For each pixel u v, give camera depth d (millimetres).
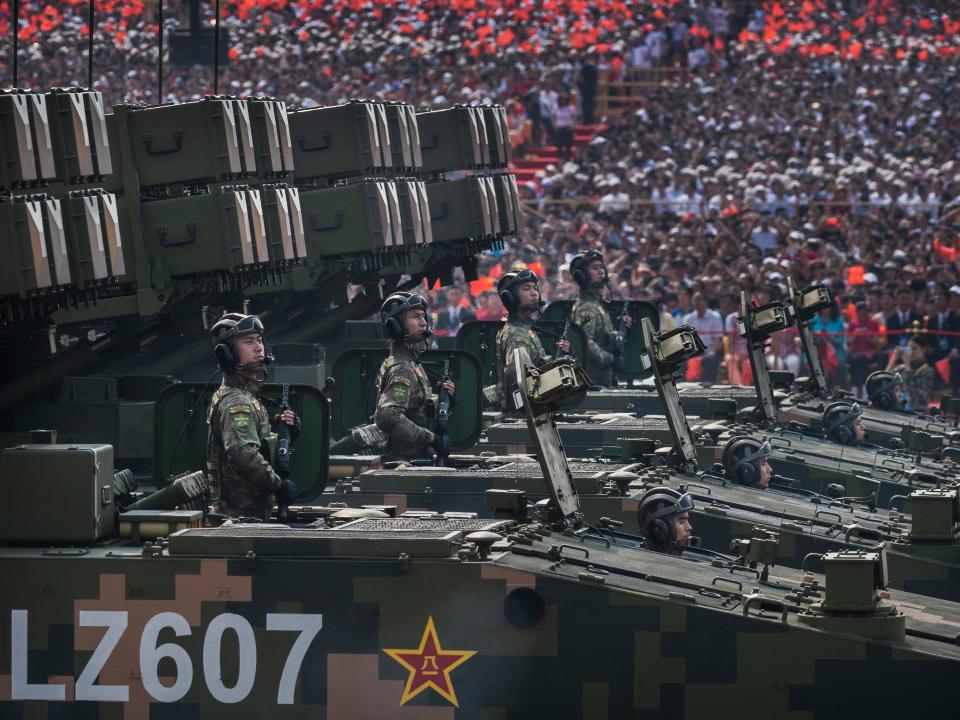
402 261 53062
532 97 141125
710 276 88625
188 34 121188
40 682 27625
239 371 34250
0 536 28906
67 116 36531
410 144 54031
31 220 34719
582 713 26188
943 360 80875
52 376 41281
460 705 26531
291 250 45469
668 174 118688
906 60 155375
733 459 43094
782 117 139875
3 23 144750
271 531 28109
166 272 43750
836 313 80875
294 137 52812
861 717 25562
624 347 61562
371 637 26766
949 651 25859
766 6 161750
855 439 53219
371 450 42469
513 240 98625
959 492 39219
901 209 111000
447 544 26719
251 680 27078
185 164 44062
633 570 27625
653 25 156750
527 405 30719
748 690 25859
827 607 26188
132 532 29422
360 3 157125
